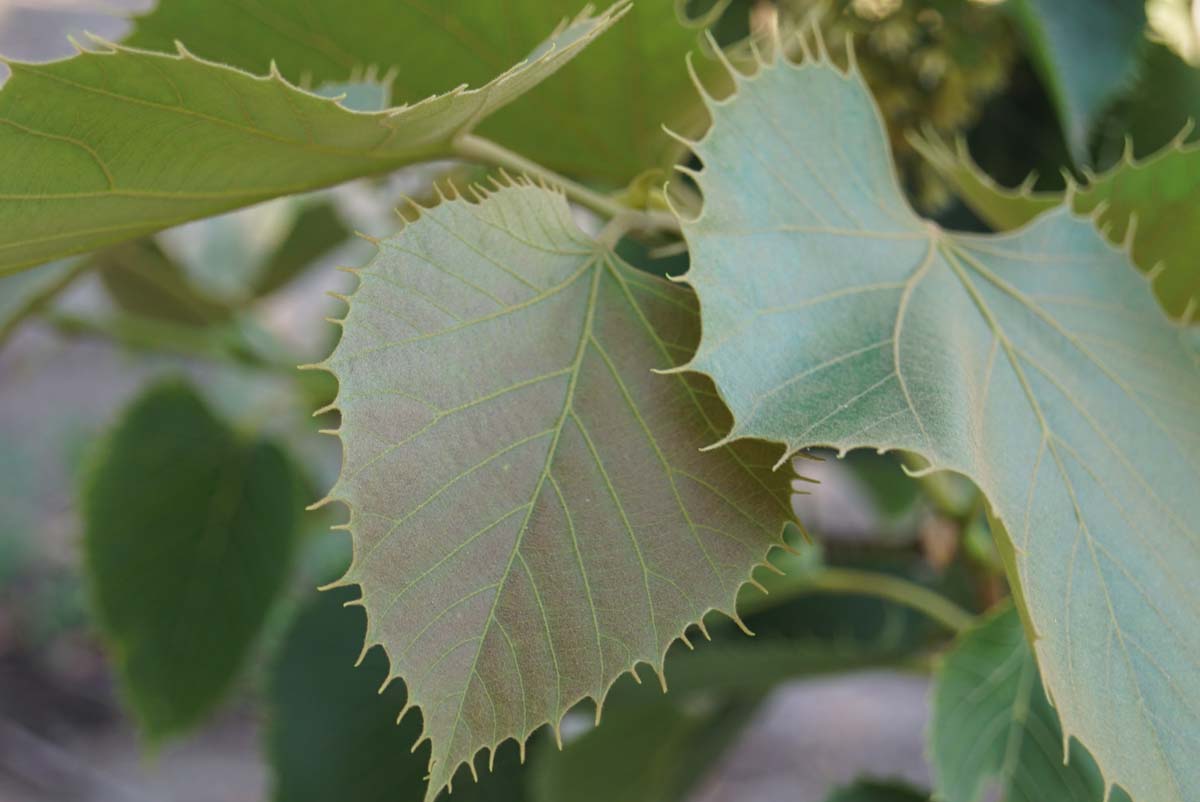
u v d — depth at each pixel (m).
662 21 0.65
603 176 0.70
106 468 0.94
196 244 1.40
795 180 0.58
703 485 0.56
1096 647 0.57
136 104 0.55
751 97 0.59
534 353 0.56
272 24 0.69
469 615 0.55
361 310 0.55
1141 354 0.61
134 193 0.58
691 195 0.69
